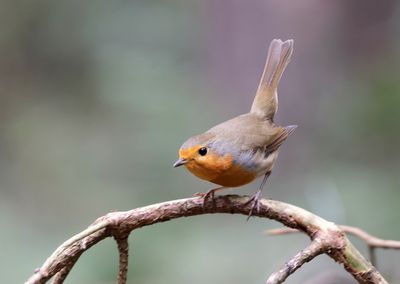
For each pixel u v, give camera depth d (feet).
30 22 58.08
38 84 57.93
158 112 45.75
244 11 45.55
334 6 45.78
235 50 46.09
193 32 51.19
